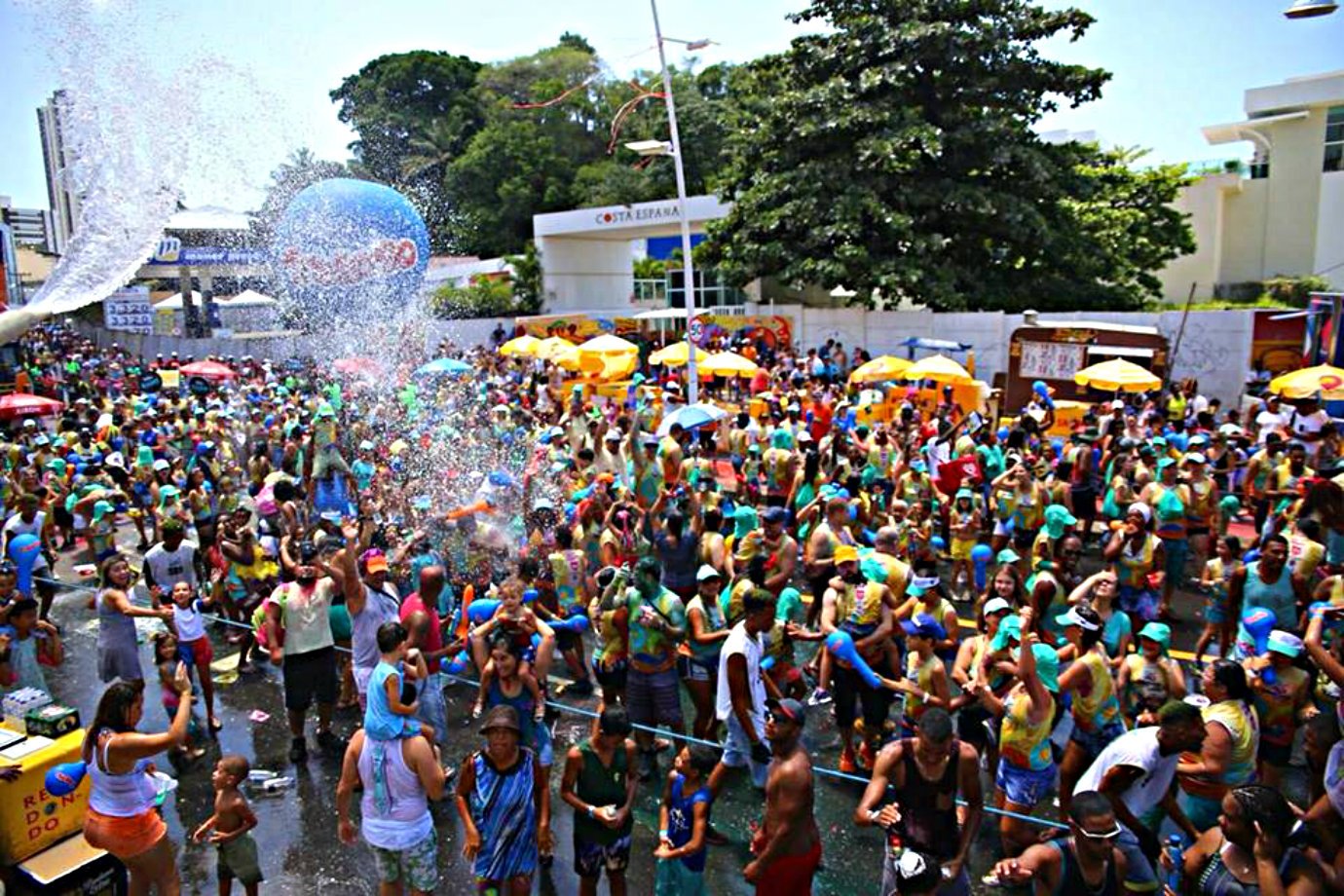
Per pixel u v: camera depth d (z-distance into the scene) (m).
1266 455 11.90
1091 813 4.41
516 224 49.25
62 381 28.36
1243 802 4.40
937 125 27.16
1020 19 26.70
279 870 6.28
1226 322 22.03
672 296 44.62
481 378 24.05
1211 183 32.47
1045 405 17.41
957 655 6.84
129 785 5.30
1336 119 30.61
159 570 8.66
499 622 6.55
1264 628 7.04
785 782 4.92
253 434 16.95
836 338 27.98
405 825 5.24
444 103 52.22
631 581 7.33
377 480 13.78
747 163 29.31
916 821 4.88
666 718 7.21
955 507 10.92
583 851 5.53
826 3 27.86
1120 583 9.05
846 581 7.44
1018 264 28.83
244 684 9.35
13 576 8.30
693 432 16.80
